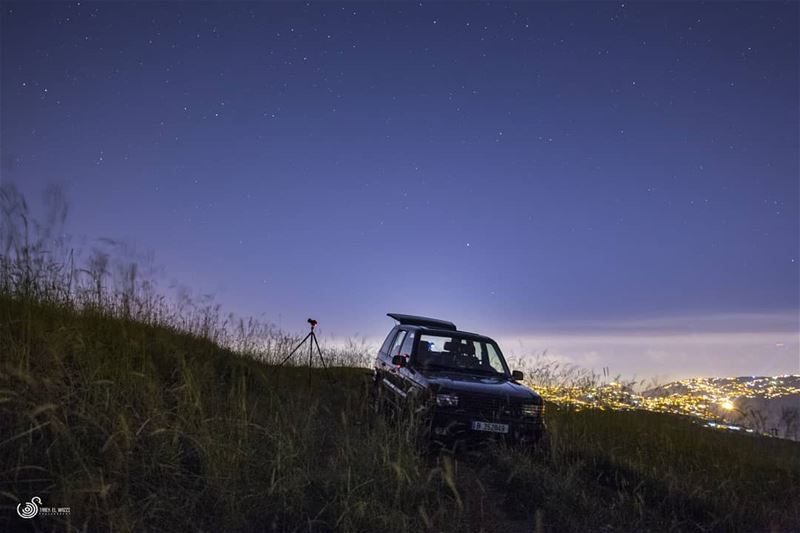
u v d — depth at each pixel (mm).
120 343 6539
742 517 6242
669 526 5723
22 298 6402
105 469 4281
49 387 4582
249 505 4484
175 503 4273
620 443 8641
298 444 5891
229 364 8789
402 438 5980
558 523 5387
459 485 6039
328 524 4453
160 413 5043
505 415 7555
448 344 9016
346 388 10688
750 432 9547
